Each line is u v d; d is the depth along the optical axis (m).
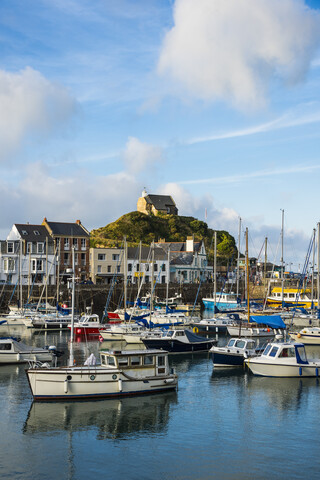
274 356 40.97
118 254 120.06
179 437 28.11
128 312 82.62
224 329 70.75
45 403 33.19
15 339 50.34
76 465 24.56
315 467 24.23
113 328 63.91
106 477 23.30
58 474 23.59
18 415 31.33
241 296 116.25
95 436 28.22
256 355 44.25
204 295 118.25
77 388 33.56
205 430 29.19
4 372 42.66
